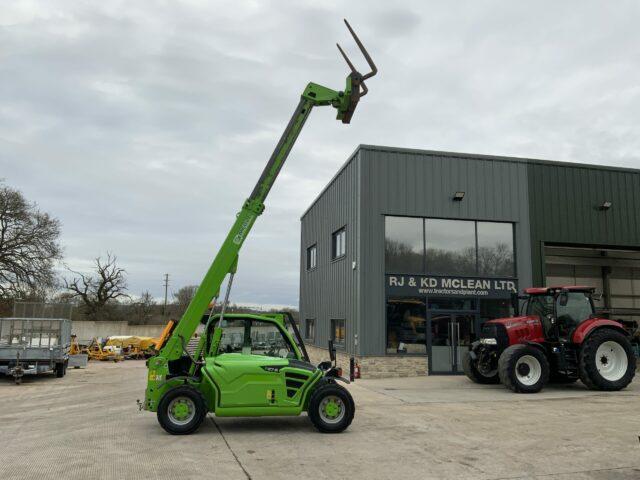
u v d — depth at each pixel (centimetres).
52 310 2044
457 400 1127
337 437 768
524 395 1198
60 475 580
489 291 1703
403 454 670
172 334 846
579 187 1833
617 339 1262
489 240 1745
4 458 658
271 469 604
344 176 1858
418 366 1614
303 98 905
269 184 891
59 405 1172
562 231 1797
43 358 1786
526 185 1789
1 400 1273
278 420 898
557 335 1295
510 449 693
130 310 5691
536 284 1747
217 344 828
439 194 1709
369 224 1647
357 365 1598
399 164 1694
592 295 1341
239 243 866
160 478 569
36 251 3619
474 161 1753
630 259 2072
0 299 3478
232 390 784
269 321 863
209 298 843
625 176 1884
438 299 1666
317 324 2252
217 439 757
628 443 723
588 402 1089
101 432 816
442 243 1705
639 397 1160
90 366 2658
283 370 798
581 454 666
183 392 786
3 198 3559
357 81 902
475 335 1672
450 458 650
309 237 2491
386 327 1619
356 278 1655
